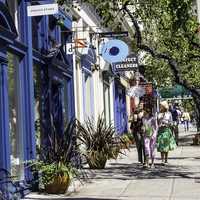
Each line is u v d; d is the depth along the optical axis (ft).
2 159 49.19
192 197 51.31
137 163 84.02
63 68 73.51
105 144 76.89
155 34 77.25
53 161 55.72
